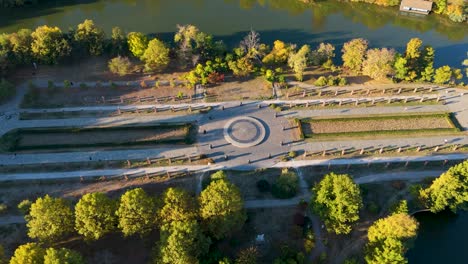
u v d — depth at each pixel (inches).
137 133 4990.2
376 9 7401.6
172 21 6968.5
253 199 4382.4
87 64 5861.2
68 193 4389.8
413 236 3782.0
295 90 5595.5
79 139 4906.5
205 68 5625.0
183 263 3499.0
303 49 5664.4
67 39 5826.8
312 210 4045.3
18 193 4382.4
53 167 4616.1
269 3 7544.3
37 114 5177.2
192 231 3599.9
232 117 5221.5
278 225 4170.8
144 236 3993.6
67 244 3983.8
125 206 3752.5
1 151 4749.0
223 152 4817.9
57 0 7416.3
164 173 4589.1
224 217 3750.0
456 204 4148.6
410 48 5620.1
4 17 6943.9
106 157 4731.8
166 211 3796.8
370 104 5428.2
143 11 7224.4
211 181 4175.7
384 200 4419.3
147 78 5708.7
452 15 7032.5
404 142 4992.6
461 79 5969.5
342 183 3909.9
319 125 5172.2
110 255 3934.5
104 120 5132.9
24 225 4126.5
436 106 5452.8
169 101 5403.5
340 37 6702.8
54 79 5639.8
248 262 3649.1
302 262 3767.2
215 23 6934.1
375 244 3786.9
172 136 4970.5
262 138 4968.0
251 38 6058.1
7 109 5226.4
